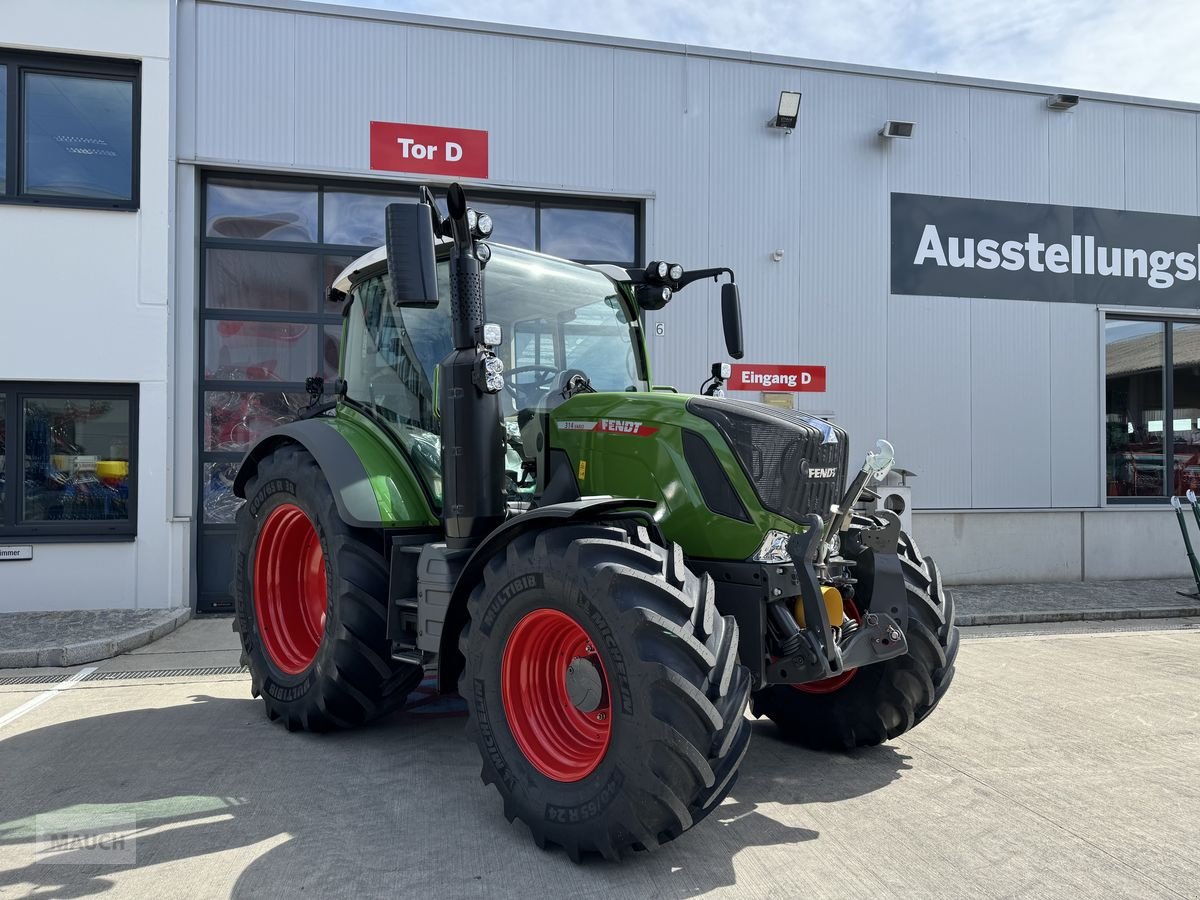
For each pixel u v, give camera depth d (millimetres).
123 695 4910
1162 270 9789
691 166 8547
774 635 3064
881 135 8922
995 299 9250
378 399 4352
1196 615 7742
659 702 2461
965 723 4348
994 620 7344
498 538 3049
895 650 3223
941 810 3189
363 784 3432
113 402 7445
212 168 7641
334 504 3959
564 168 8273
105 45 7336
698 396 3418
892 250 8984
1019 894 2531
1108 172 9617
